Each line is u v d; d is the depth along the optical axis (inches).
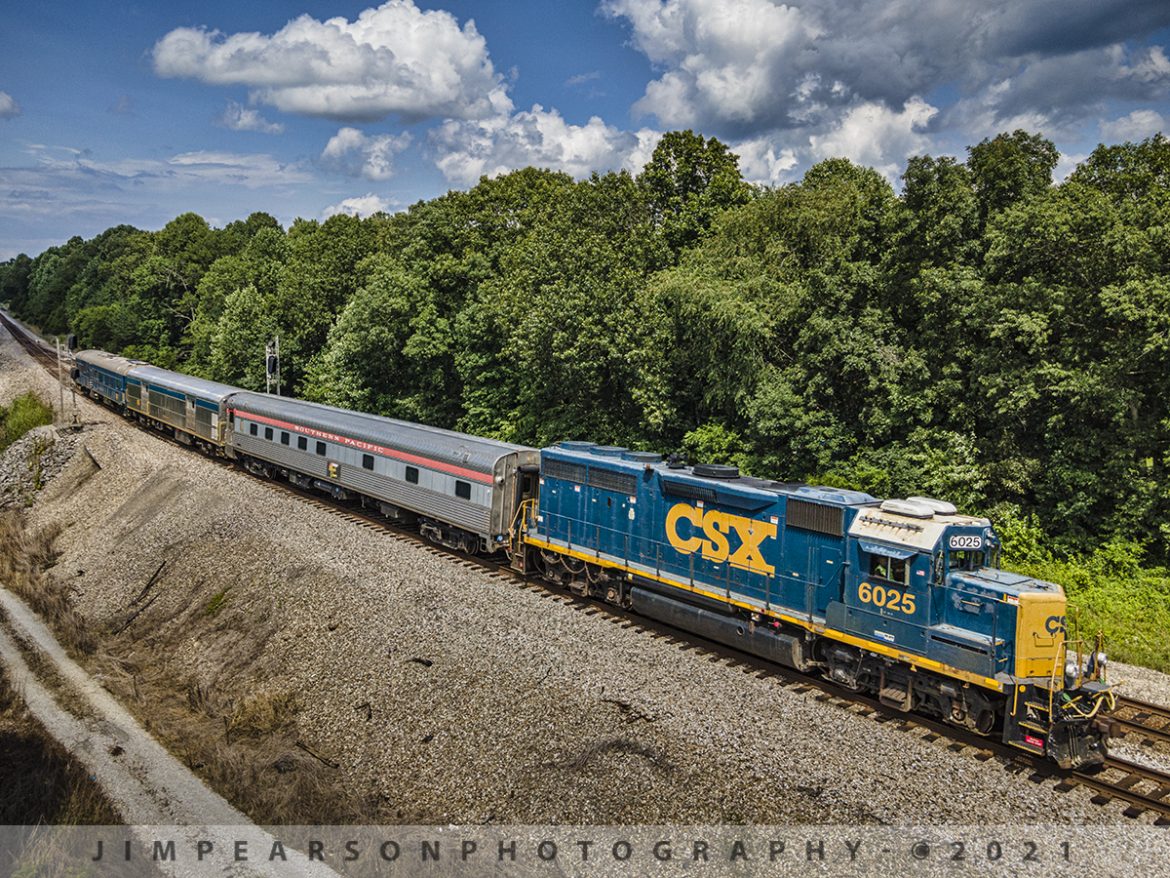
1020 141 1071.0
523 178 2185.0
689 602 765.3
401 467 1112.2
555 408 1390.3
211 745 703.1
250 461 1513.3
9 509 1732.3
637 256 1365.7
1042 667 542.3
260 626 908.0
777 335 1179.9
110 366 2250.2
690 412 1311.5
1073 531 931.3
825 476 1035.3
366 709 709.3
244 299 2459.4
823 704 621.9
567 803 532.1
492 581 916.6
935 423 1035.3
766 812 488.7
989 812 483.5
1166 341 817.5
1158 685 665.6
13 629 1043.3
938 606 585.3
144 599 1099.3
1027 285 933.2
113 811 617.9
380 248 2309.3
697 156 1712.6
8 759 712.4
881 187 1123.9
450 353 1646.2
